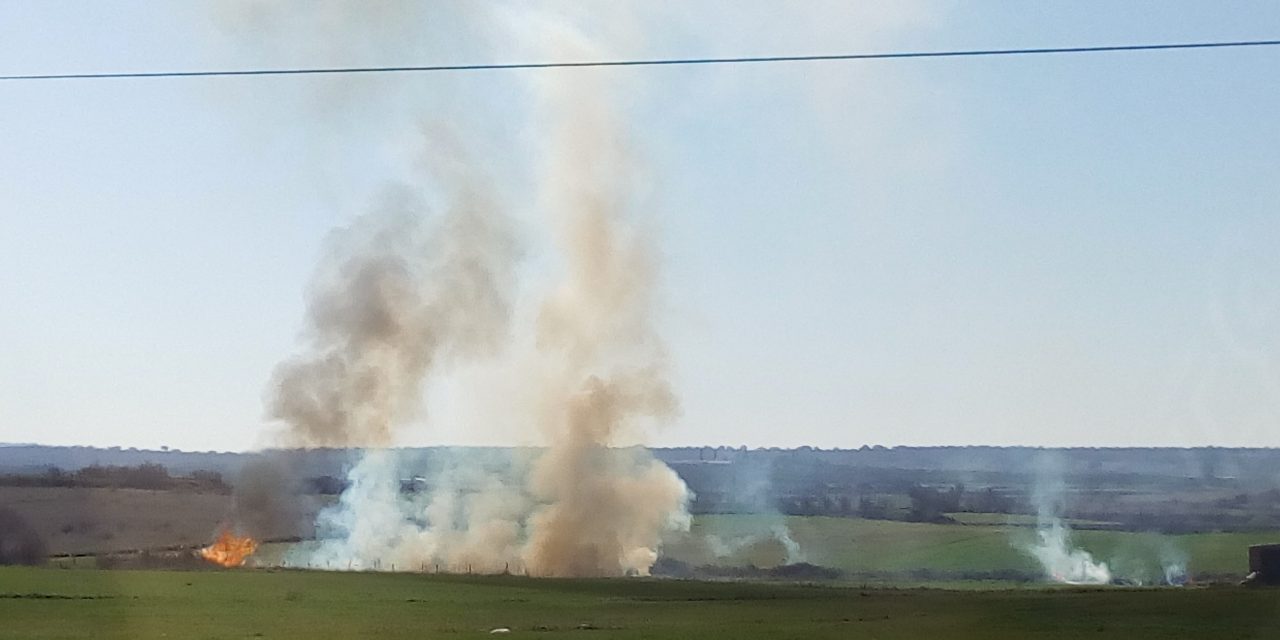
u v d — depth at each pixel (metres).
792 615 61.81
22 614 59.12
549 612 62.97
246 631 55.56
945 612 62.62
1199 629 56.66
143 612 60.53
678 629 57.22
